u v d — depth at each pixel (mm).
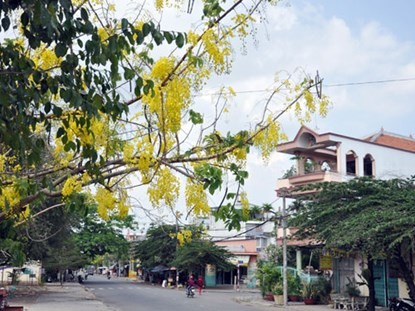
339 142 25281
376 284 23438
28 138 3973
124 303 25328
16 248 5047
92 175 4441
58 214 21328
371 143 26188
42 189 4867
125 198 5031
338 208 18922
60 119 4395
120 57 4098
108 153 4695
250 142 4781
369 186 19328
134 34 4059
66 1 3703
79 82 4047
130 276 74625
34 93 3955
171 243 44750
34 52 4957
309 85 5023
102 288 40719
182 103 4609
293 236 21766
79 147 4227
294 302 26172
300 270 27625
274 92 6043
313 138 26250
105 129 4656
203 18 4746
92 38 3924
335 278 25953
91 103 4008
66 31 3807
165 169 4688
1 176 4863
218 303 25922
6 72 3865
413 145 32156
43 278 46969
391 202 18047
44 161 5539
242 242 46406
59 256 37062
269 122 4852
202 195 4707
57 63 4863
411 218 15961
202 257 40000
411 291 18766
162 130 4527
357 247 19109
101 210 4949
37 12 3510
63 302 25297
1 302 16219
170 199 4684
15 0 3646
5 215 4629
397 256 18484
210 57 4688
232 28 4766
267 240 46000
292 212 22734
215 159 4727
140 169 4504
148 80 4176
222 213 4754
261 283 28688
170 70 4578
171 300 27688
